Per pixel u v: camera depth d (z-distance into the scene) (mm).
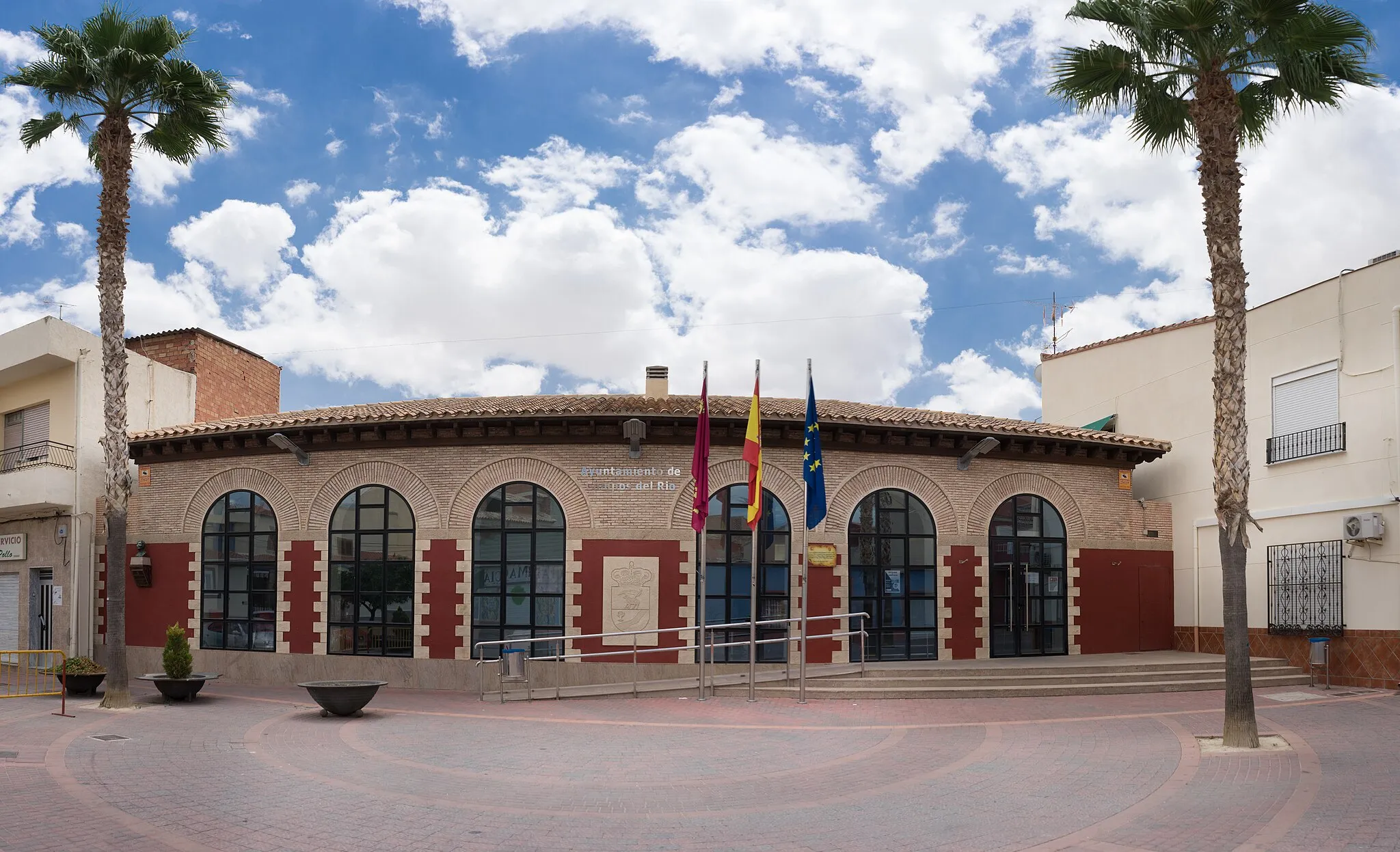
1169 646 23828
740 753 13117
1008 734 14203
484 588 20953
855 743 13789
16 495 24562
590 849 8664
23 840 8703
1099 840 8781
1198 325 24016
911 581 21812
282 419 22609
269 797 10461
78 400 25000
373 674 21203
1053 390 29000
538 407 20812
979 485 22438
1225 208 13383
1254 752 12398
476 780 11445
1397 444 18688
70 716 16266
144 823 9312
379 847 8648
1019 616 22422
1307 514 20609
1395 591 18547
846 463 21703
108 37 17844
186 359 28828
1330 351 20312
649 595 20594
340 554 21734
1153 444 23500
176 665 18344
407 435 21422
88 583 24750
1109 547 23438
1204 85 13594
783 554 21203
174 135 18766
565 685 20375
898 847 8695
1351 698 17438
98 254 17859
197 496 23125
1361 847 8242
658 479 20906
